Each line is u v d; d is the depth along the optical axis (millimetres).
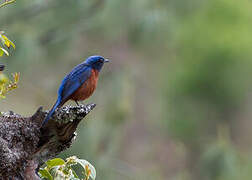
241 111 28109
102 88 14609
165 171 23312
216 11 27375
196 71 26734
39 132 6500
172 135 25812
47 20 14758
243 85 28031
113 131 14273
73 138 6754
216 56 27547
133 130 24891
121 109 14320
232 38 27688
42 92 14367
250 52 27812
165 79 25516
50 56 14758
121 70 15039
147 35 14055
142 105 25172
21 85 13859
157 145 24859
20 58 13414
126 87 14625
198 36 27312
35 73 14641
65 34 14734
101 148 14305
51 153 6660
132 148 24422
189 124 26094
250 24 28344
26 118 6531
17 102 13617
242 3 28781
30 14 14477
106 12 14086
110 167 14547
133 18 14266
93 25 14734
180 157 23688
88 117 13734
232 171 15273
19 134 6352
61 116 6453
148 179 16641
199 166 16000
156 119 25500
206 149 16266
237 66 27906
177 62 26359
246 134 28000
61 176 6238
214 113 27359
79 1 14383
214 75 27359
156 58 22578
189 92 26766
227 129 26391
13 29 13906
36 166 6520
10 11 14242
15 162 6246
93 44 16781
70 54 15445
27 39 13648
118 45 19328
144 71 23500
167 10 14633
